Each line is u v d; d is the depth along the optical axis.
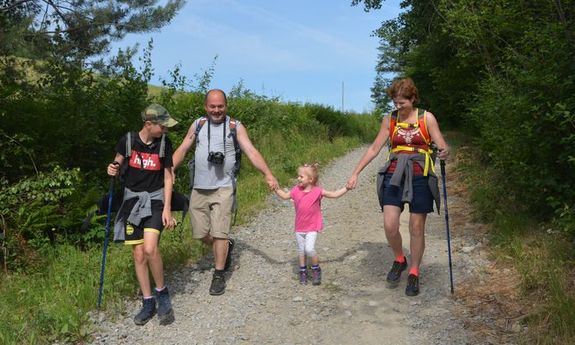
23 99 7.20
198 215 5.18
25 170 6.76
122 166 4.57
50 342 4.11
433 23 15.36
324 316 4.62
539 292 4.49
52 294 4.79
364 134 22.75
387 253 6.09
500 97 7.00
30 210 5.93
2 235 5.45
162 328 4.44
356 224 7.49
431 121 4.77
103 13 7.64
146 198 4.47
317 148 15.49
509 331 4.09
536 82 5.62
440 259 5.73
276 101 17.33
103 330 4.34
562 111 4.94
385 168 4.91
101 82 8.10
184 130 10.47
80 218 6.39
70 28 7.63
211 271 5.68
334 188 10.53
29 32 6.93
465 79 13.02
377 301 4.86
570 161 5.23
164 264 5.66
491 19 7.94
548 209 6.04
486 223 6.66
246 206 8.50
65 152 7.33
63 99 7.54
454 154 12.20
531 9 7.09
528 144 5.80
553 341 3.78
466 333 4.15
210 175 5.10
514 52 6.67
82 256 5.77
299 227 5.31
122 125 8.00
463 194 8.26
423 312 4.58
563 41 5.54
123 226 4.56
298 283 5.37
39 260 5.49
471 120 11.17
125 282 5.06
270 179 5.29
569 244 5.10
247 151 5.20
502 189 7.04
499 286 4.83
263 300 4.98
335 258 6.08
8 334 3.98
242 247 6.57
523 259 5.14
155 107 4.52
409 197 4.71
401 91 4.76
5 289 4.95
